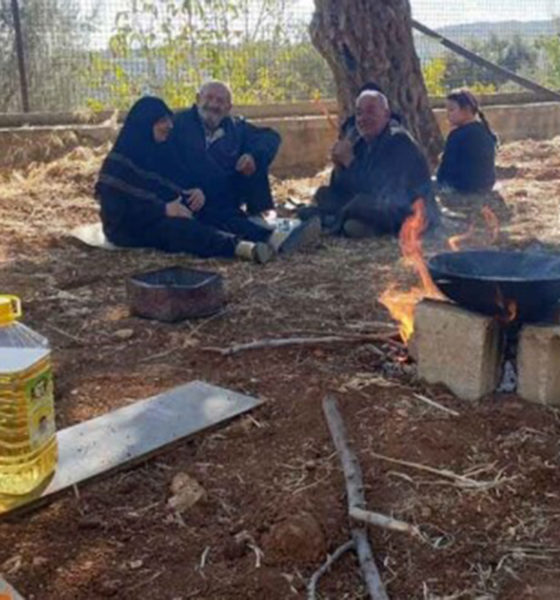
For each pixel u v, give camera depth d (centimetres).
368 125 632
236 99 1120
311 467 276
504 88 1310
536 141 1125
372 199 623
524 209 729
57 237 616
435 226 642
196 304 430
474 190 782
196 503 256
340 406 317
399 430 297
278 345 384
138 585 220
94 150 886
